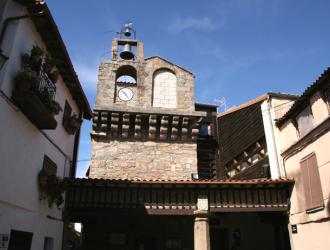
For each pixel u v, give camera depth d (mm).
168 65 20438
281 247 15898
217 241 18219
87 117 15922
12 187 8289
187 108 19438
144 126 18688
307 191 13008
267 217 16328
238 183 13531
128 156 17984
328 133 11891
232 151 21047
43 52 9305
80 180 12820
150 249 16906
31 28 9422
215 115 23797
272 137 15977
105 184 13023
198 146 21594
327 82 11953
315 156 12625
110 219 16969
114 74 19688
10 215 8188
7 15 8617
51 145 11430
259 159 17688
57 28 9773
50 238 11516
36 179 9984
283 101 16953
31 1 8719
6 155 7973
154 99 19547
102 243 16484
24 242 9133
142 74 19828
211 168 21094
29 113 8922
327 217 11641
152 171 17844
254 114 18562
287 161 14844
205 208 13422
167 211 13336
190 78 20344
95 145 17969
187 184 13328
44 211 10672
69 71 11875
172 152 18422
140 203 13352
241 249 17734
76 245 21734
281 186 14227
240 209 13789
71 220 16125
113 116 18172
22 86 8234
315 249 12320
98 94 19016
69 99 13625
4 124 7863
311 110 13195
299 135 14320
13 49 8320
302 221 13188
